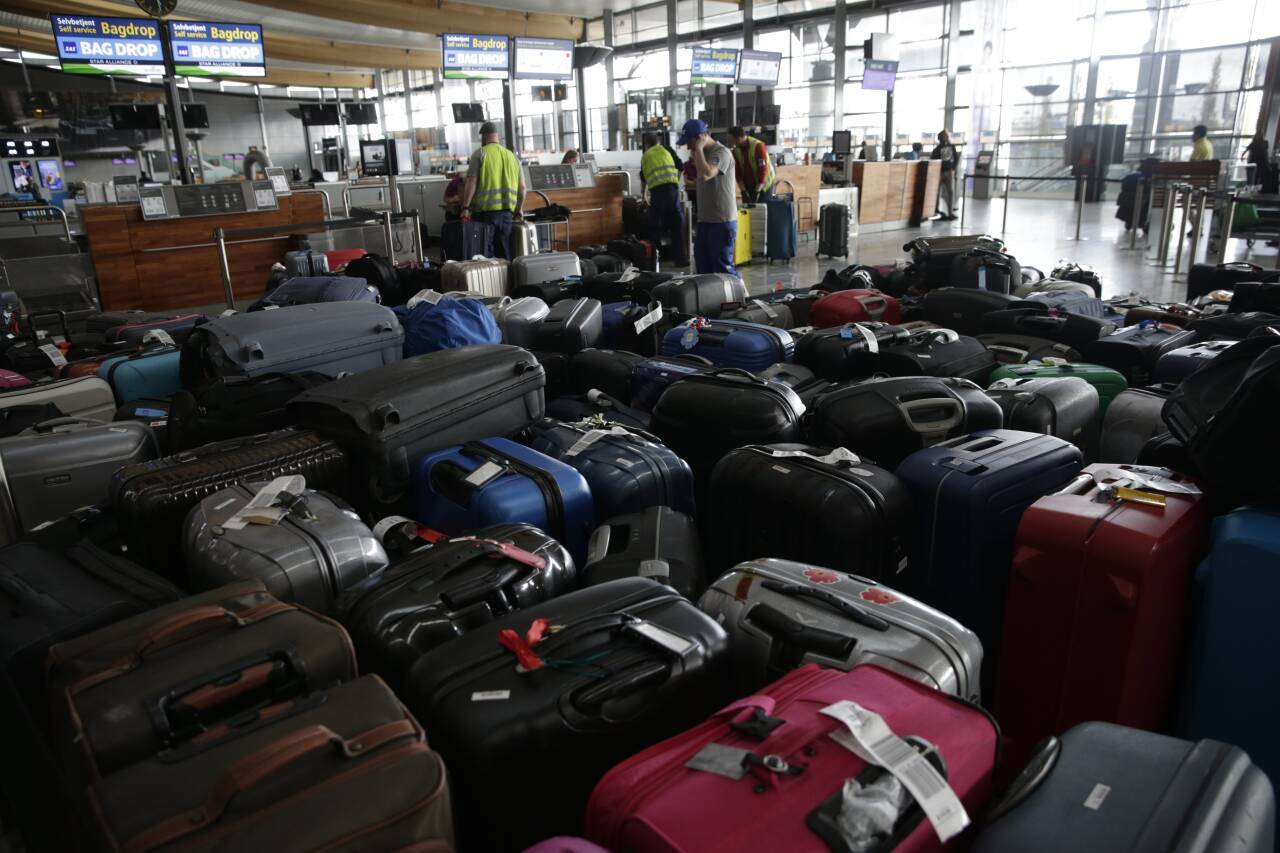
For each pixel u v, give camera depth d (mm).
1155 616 1611
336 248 8359
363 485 2387
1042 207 15172
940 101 17438
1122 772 1084
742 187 9570
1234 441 1641
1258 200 7035
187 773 1066
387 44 23547
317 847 958
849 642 1461
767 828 969
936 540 1974
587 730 1283
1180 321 3752
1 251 6926
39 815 935
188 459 2219
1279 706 1505
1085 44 15289
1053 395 2623
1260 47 13172
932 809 987
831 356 3309
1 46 19844
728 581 1707
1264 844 1010
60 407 3174
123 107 9742
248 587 1553
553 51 12000
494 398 2637
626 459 2309
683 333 3631
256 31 8844
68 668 1337
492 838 1270
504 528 1857
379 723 1149
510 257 7141
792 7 18828
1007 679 1814
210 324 3178
